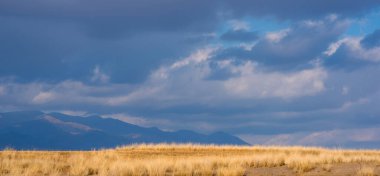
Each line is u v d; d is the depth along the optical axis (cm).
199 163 3456
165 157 4631
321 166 3297
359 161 3672
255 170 3222
